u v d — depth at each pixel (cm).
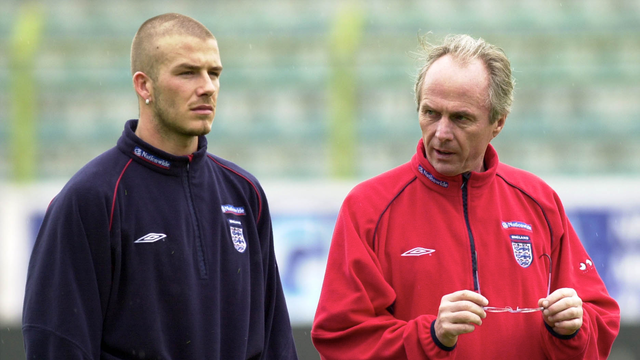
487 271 980
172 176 952
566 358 956
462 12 4534
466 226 993
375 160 4109
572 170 4116
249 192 1030
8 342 2391
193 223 947
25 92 4225
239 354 952
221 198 988
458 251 982
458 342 949
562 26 4484
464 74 958
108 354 900
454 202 1002
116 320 905
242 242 991
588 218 2694
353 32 4384
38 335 865
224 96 4350
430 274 973
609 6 4559
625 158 4153
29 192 2942
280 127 4238
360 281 978
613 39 4434
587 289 1043
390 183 1032
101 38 4478
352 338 975
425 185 1015
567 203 2702
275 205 2752
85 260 886
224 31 4547
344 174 4106
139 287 905
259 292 1004
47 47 4381
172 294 914
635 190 2691
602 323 1006
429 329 918
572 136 4212
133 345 898
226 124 4278
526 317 980
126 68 4422
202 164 980
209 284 939
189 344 911
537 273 1002
